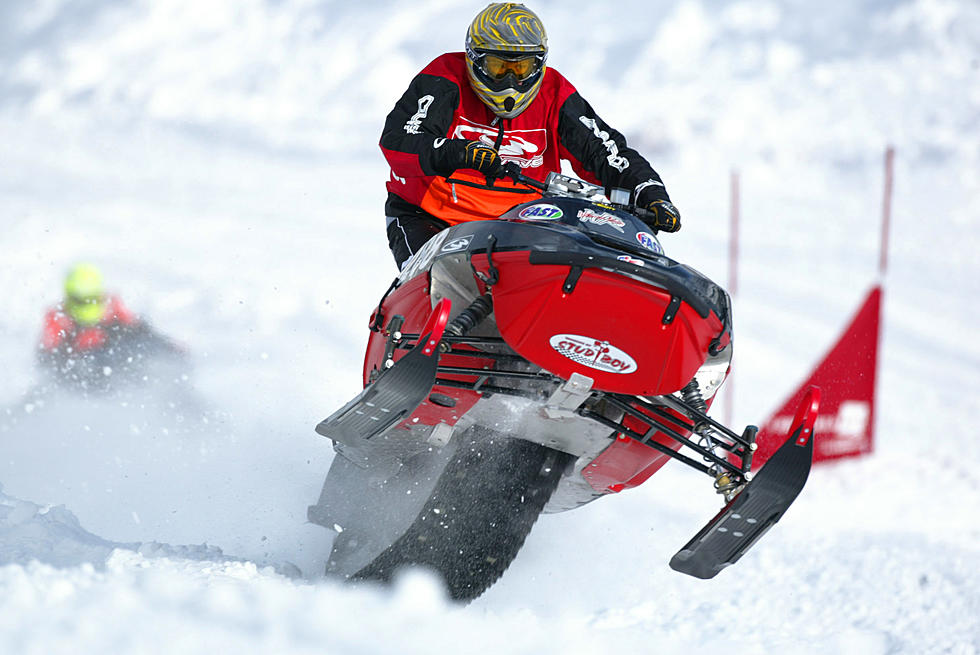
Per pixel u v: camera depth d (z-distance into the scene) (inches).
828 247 2524.6
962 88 3622.0
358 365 1169.4
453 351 517.7
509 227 497.4
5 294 1403.8
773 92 3700.8
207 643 363.3
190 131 3494.1
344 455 615.5
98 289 1000.9
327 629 400.2
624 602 617.9
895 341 1871.3
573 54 4168.3
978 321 2066.9
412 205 653.3
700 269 2206.0
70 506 655.1
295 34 4355.3
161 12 4471.0
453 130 636.7
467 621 450.6
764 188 3097.9
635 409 531.8
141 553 508.4
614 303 474.0
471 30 614.2
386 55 4239.7
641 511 836.6
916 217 2886.3
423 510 536.4
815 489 1050.7
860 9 4069.9
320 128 3602.4
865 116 3521.2
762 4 4138.8
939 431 1352.1
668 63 3973.9
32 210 2290.8
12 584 387.5
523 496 548.7
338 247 2100.1
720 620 585.3
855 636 561.6
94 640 351.9
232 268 1815.9
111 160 3004.4
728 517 530.9
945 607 649.6
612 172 649.0
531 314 484.7
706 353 504.7
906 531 870.4
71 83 4079.7
